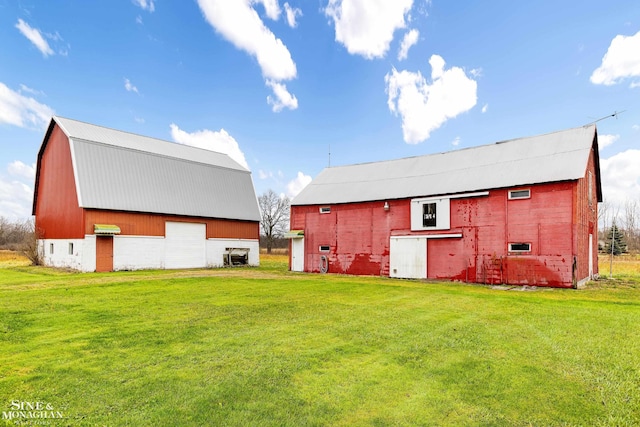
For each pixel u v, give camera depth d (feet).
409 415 14.69
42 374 18.51
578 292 49.39
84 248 76.38
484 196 63.62
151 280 59.62
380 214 77.15
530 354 21.83
